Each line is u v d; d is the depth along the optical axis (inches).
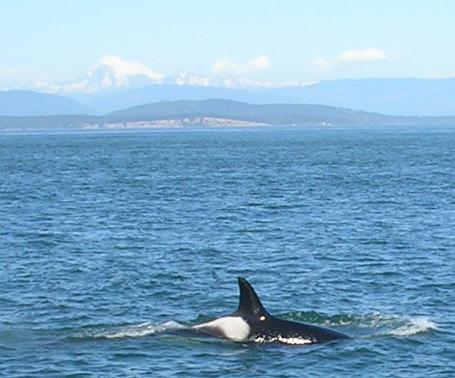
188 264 3688.5
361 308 2878.9
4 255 3941.9
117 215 5467.5
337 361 2300.7
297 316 2746.1
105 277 3408.0
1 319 2741.1
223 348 2396.7
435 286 3218.5
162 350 2386.8
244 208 5821.9
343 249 4055.1
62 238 4456.2
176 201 6353.3
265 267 3617.1
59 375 2204.7
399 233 4552.2
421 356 2343.8
